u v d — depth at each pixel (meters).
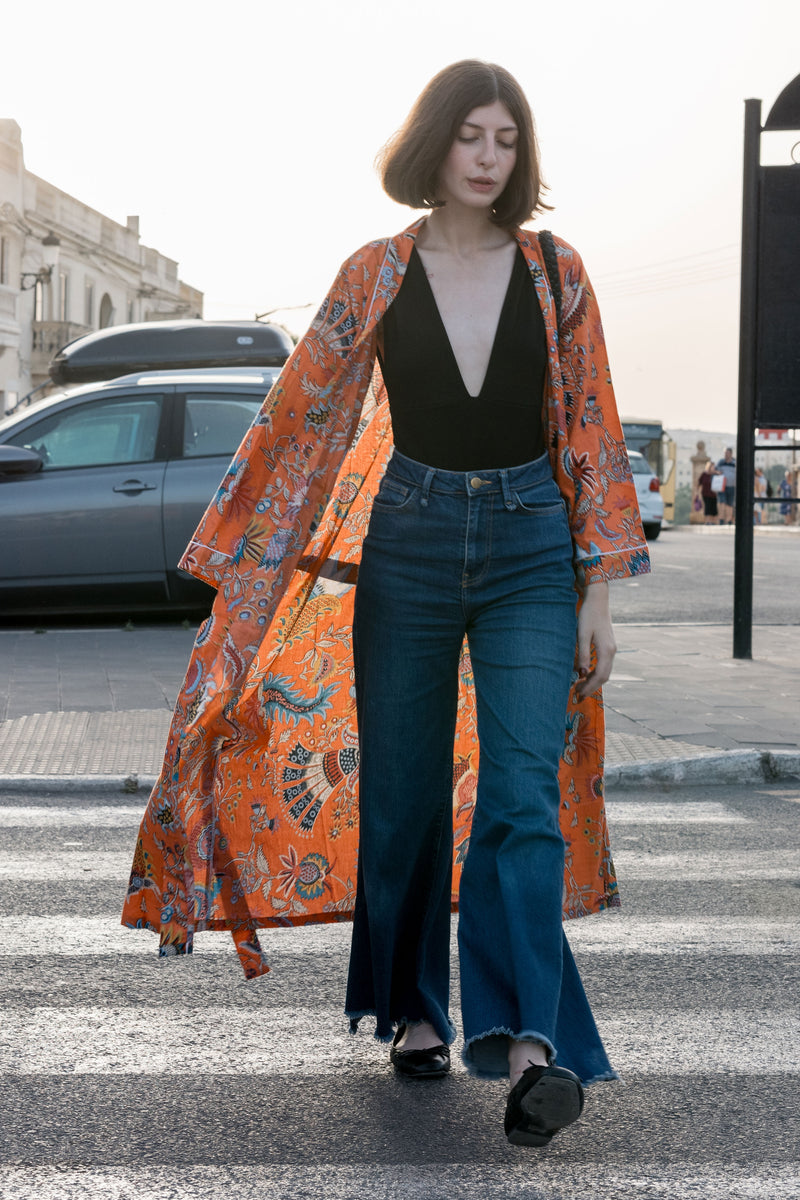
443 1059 3.03
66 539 10.53
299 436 2.75
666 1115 2.87
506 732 2.63
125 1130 2.77
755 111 9.46
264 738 2.93
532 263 2.68
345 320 2.70
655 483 25.36
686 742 6.85
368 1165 2.62
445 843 2.89
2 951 3.96
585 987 3.68
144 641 10.08
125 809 5.79
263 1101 2.91
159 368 13.17
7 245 38.28
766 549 23.09
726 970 3.83
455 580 2.66
